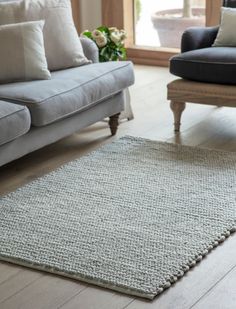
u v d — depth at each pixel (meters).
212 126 3.99
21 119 3.09
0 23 3.68
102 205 2.96
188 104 4.42
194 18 5.51
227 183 3.16
